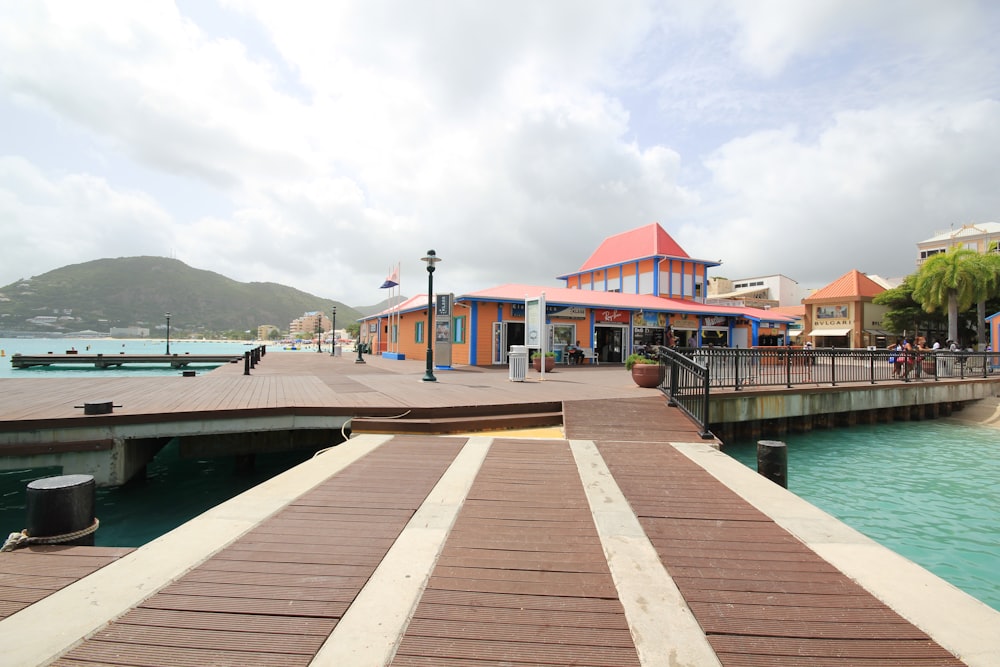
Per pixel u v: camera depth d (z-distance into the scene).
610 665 2.10
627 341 26.19
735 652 2.21
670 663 2.12
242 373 17.17
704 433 7.33
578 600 2.66
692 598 2.71
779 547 3.45
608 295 28.31
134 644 2.22
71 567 3.00
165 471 8.39
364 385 12.30
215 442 8.44
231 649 2.19
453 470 5.35
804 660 2.16
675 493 4.67
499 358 22.84
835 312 47.38
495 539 3.49
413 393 10.40
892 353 15.12
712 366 11.30
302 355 38.47
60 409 7.43
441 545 3.37
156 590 2.71
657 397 10.23
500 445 6.67
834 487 8.09
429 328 13.68
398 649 2.19
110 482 6.78
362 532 3.58
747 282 72.94
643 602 2.66
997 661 2.17
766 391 11.47
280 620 2.42
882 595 2.78
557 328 24.09
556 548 3.36
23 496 6.95
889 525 6.30
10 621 2.39
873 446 11.68
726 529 3.78
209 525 3.68
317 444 9.02
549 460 5.86
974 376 17.75
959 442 12.21
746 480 5.13
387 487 4.70
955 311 31.30
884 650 2.25
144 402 8.31
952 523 6.37
